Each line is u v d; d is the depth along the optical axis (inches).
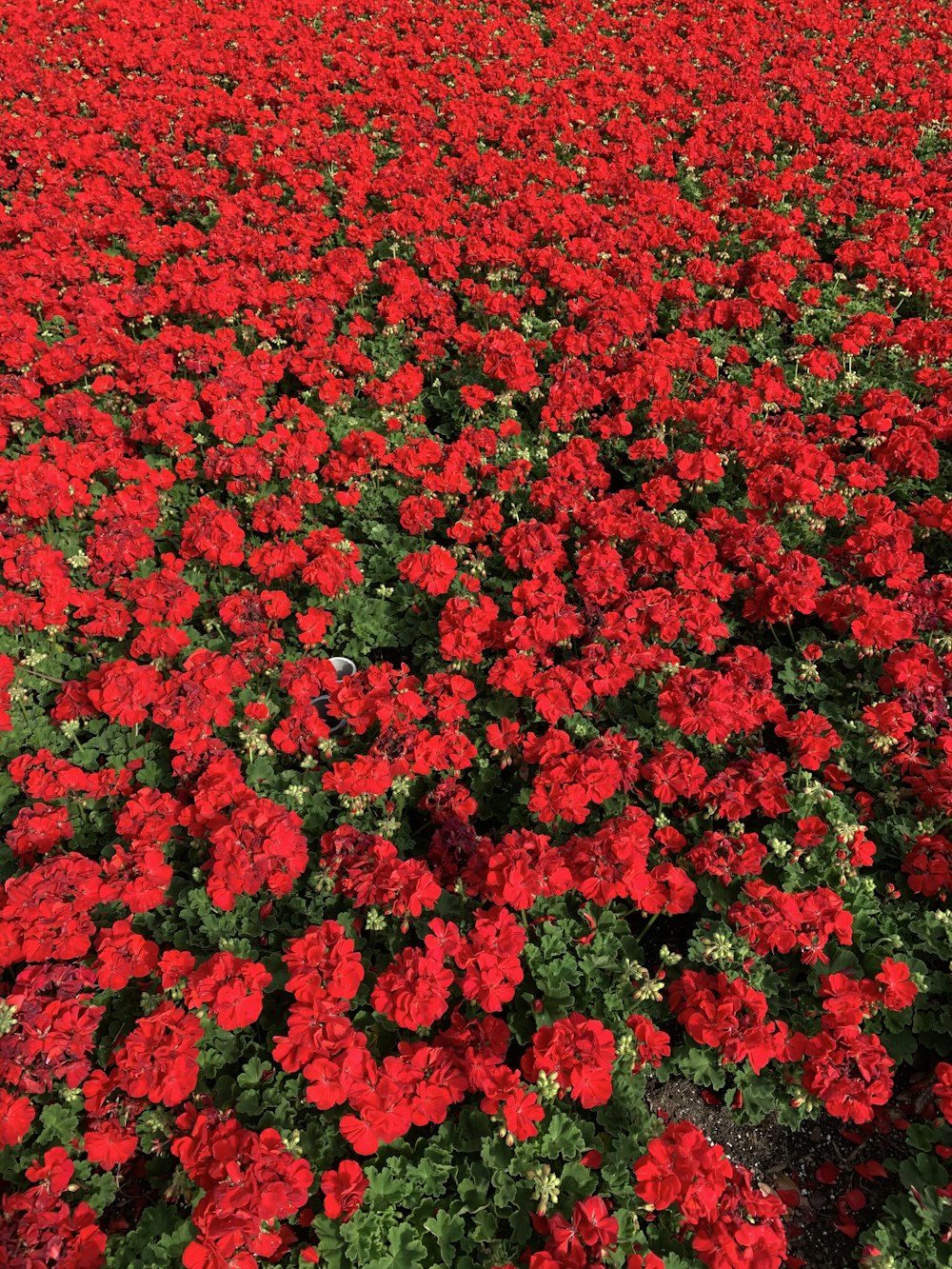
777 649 42.9
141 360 53.9
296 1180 23.7
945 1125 28.5
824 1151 29.6
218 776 33.0
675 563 42.7
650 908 30.2
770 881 34.0
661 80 90.3
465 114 84.2
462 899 32.0
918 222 73.0
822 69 94.5
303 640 40.0
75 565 43.1
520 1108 25.7
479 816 36.9
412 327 59.6
